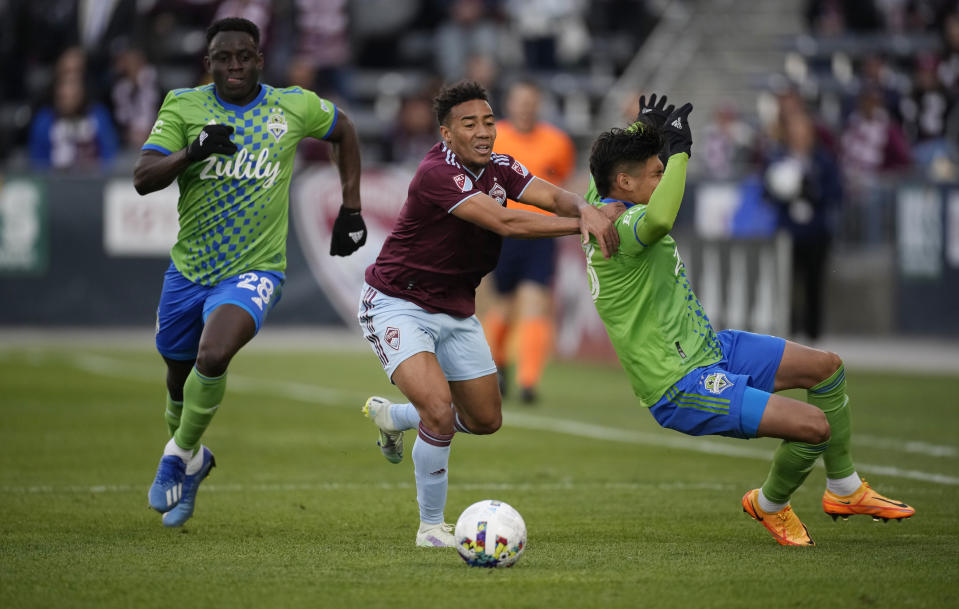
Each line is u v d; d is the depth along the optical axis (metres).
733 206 65.31
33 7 76.06
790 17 87.50
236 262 22.19
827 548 20.30
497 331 43.19
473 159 20.30
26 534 21.30
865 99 72.94
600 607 16.09
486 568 18.41
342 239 24.02
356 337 63.78
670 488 26.73
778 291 51.25
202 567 18.50
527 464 30.12
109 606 16.14
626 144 20.61
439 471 20.30
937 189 66.81
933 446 33.03
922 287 66.94
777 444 34.06
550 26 83.12
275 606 16.11
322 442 33.31
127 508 23.91
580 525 22.47
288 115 22.47
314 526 22.23
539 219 20.16
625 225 20.09
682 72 84.31
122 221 62.97
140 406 40.00
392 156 69.50
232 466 29.50
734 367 20.89
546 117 76.19
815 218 56.34
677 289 20.59
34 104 68.56
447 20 84.19
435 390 20.17
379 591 16.94
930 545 20.61
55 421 36.50
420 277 20.84
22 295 62.41
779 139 58.31
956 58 78.62
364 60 84.12
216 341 21.05
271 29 70.06
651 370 20.38
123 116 69.38
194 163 21.59
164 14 74.31
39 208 62.31
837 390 20.78
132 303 63.34
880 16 87.31
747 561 19.09
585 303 57.09
